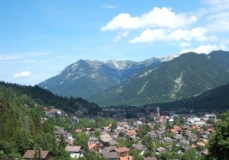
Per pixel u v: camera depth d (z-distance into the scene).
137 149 157.12
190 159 137.00
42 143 124.25
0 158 104.31
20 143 119.38
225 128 46.91
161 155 145.00
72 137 179.88
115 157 142.75
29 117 153.25
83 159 127.06
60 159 122.69
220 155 46.78
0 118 131.00
